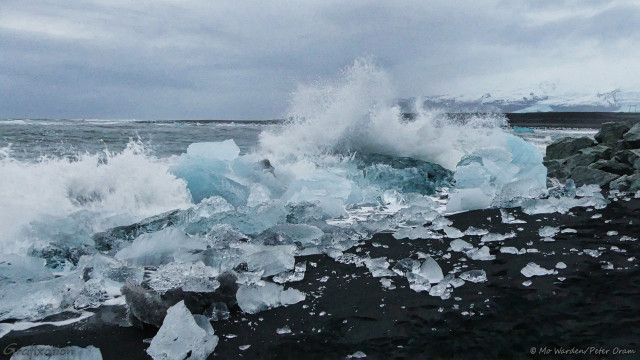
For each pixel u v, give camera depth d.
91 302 2.49
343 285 2.57
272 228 3.67
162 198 4.95
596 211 4.28
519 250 3.08
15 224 3.72
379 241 3.55
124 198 4.73
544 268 2.66
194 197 5.11
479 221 4.10
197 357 1.78
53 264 3.15
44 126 30.02
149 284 2.67
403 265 2.80
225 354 1.81
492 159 6.19
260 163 5.83
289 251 3.23
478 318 2.03
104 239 3.63
